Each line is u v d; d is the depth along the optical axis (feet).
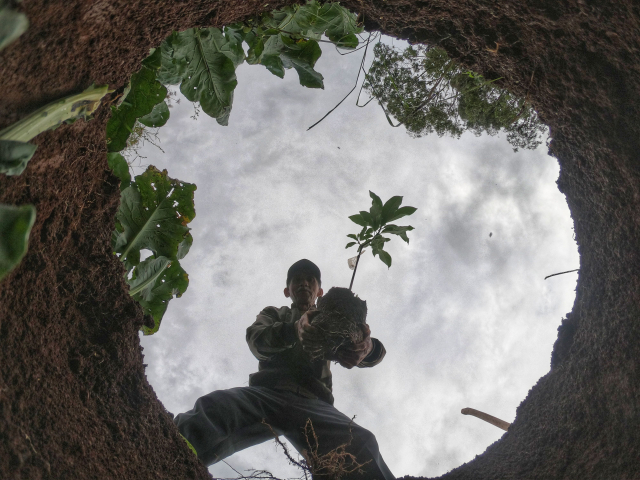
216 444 6.35
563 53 4.83
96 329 4.53
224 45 5.50
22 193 3.46
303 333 6.27
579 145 5.42
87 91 3.43
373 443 6.90
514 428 6.93
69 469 3.67
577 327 6.17
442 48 5.86
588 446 5.33
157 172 5.85
